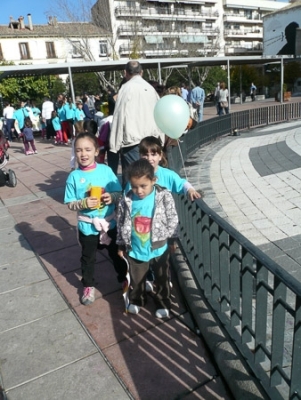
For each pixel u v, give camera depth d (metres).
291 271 3.20
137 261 2.63
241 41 63.38
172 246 2.69
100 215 2.84
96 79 32.56
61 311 2.91
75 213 5.32
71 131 13.23
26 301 3.10
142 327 2.64
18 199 6.35
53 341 2.56
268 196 5.28
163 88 4.94
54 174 8.30
